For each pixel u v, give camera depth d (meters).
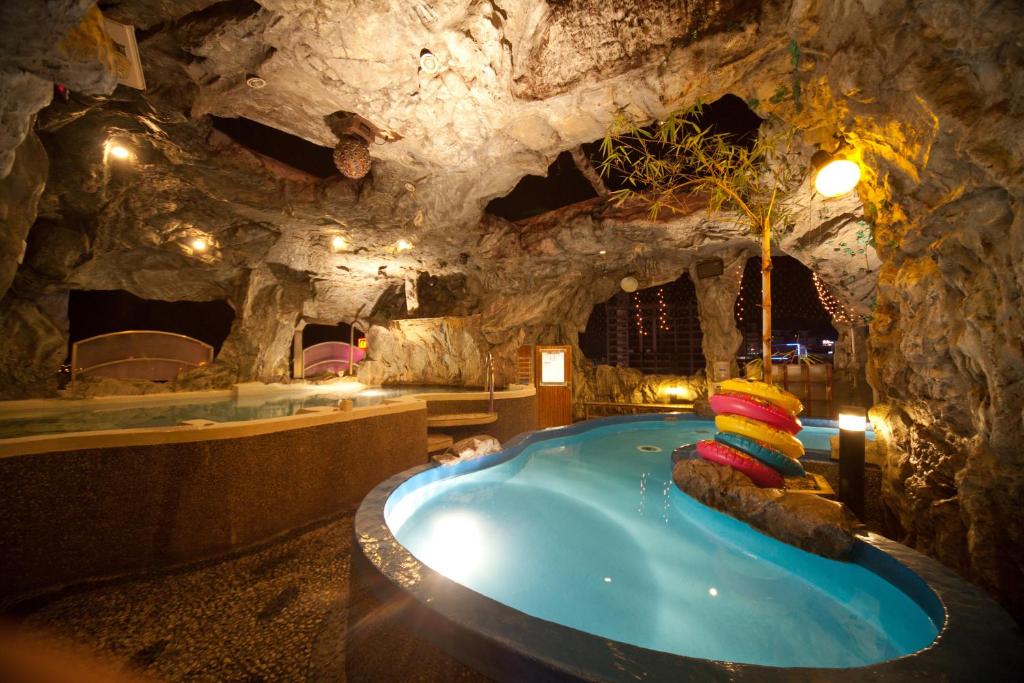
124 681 2.68
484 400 8.67
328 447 5.36
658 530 3.72
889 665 1.60
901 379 4.88
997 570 3.33
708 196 9.23
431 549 3.37
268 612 3.43
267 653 2.96
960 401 3.97
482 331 13.80
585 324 15.38
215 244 11.62
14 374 9.95
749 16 4.65
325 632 3.19
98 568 3.82
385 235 11.38
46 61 3.23
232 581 3.88
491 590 2.82
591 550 3.38
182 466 4.21
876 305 5.45
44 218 9.62
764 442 3.95
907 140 3.66
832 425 7.60
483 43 5.18
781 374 11.66
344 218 10.30
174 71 6.02
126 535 3.95
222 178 8.60
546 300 13.61
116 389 11.20
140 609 3.45
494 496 4.50
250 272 13.67
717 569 3.11
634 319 16.41
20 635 3.07
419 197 9.23
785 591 2.83
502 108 6.25
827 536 2.93
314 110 6.48
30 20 2.84
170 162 8.17
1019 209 2.83
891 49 3.36
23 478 3.57
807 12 4.00
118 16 5.07
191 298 14.38
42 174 5.15
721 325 12.87
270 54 5.45
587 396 14.64
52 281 10.49
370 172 8.77
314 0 4.66
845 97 4.13
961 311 3.47
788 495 3.45
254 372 14.16
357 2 4.68
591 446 6.71
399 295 16.56
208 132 7.52
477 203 9.75
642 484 4.91
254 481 4.61
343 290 15.17
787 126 5.78
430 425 7.57
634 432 7.76
